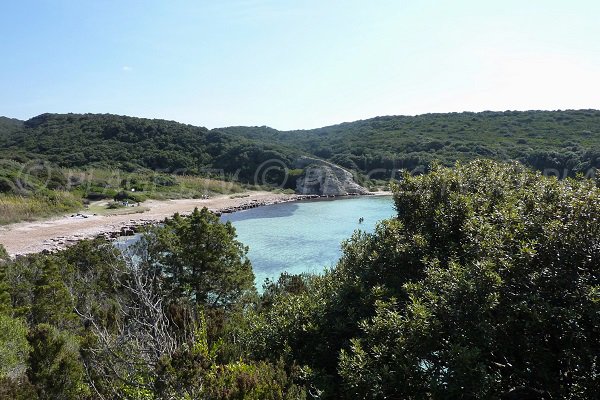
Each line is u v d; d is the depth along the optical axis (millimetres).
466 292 5512
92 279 13047
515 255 5695
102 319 8039
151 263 11742
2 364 7344
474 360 5016
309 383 6188
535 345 5465
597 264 5508
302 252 28641
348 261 9445
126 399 5133
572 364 5188
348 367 5781
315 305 7652
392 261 7730
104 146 79875
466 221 7285
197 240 12000
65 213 42188
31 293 11828
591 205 5789
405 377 5418
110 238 31766
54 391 5848
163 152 80188
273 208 55562
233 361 6617
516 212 6715
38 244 28781
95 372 6020
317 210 52594
